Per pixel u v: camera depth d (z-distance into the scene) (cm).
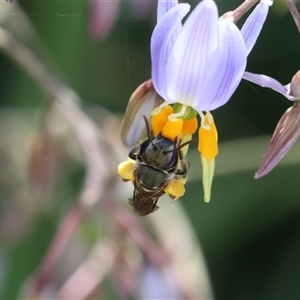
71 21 19
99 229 16
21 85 19
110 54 21
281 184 19
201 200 19
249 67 21
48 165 17
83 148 16
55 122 17
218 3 18
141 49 21
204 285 16
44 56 18
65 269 16
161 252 16
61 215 17
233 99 21
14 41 17
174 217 16
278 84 13
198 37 12
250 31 12
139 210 13
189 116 12
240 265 20
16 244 17
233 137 21
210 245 19
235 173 18
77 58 19
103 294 15
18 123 18
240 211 19
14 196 17
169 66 12
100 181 16
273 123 21
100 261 16
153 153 13
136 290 15
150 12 19
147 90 13
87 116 17
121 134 13
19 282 17
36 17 19
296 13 13
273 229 20
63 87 17
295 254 20
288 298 20
